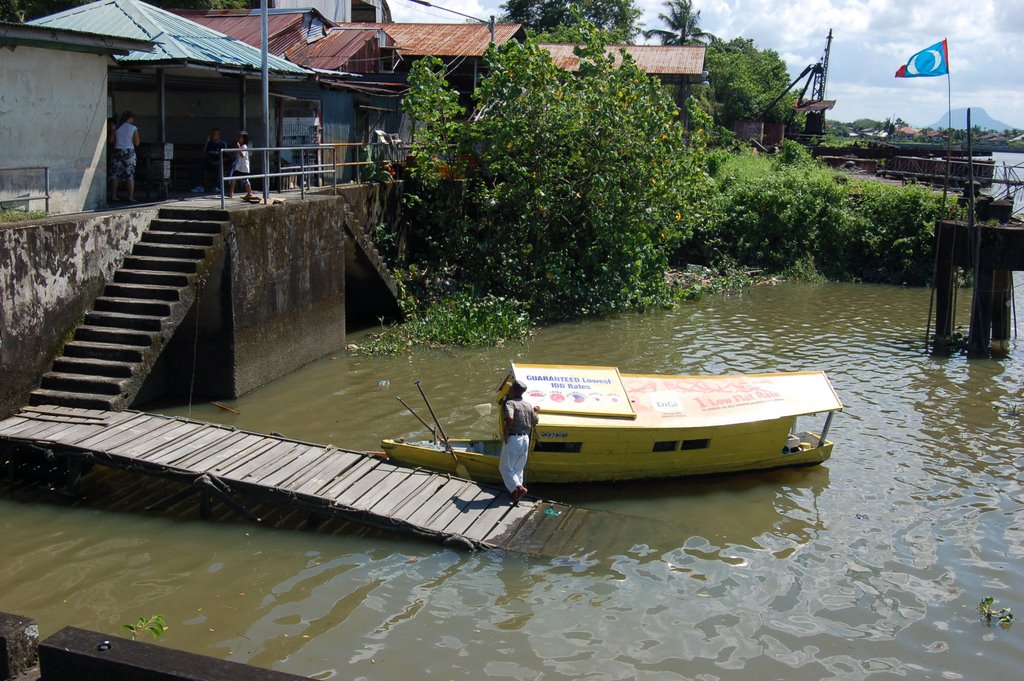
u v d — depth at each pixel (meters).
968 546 10.55
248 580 9.22
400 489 10.72
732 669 8.02
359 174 22.30
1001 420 15.15
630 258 24.12
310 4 33.53
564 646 8.27
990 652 8.41
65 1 29.72
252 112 21.00
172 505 10.81
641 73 23.67
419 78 23.16
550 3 58.06
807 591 9.44
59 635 5.62
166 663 5.32
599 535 10.41
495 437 13.46
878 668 8.12
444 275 22.94
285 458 11.17
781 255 31.98
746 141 51.59
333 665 7.83
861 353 19.95
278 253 15.84
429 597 9.01
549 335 20.83
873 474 12.67
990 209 20.83
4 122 13.45
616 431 11.35
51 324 12.75
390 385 16.09
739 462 12.30
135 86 20.52
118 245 14.15
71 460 10.87
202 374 14.84
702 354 19.36
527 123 22.97
